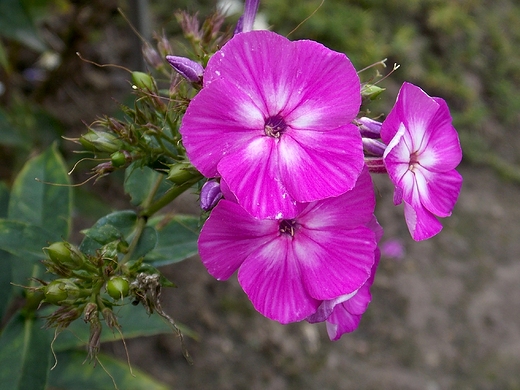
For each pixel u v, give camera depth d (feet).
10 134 0.56
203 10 0.89
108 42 0.81
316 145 0.26
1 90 0.67
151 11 0.87
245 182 0.25
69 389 0.46
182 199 0.69
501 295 0.83
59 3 0.64
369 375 0.71
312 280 0.27
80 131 0.72
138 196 0.36
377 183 0.87
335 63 0.25
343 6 1.05
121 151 0.32
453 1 1.20
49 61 0.75
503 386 0.73
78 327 0.44
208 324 0.69
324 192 0.25
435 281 0.82
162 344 0.66
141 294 0.30
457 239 0.88
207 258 0.26
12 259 0.42
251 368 0.68
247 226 0.26
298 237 0.27
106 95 0.77
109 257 0.32
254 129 0.25
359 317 0.31
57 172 0.44
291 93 0.25
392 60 1.05
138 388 0.45
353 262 0.27
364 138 0.28
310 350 0.71
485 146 1.04
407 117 0.27
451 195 0.31
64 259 0.31
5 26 0.54
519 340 0.78
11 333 0.39
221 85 0.24
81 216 0.67
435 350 0.75
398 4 1.12
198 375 0.65
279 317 0.27
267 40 0.25
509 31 1.24
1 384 0.37
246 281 0.27
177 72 0.29
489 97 1.12
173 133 0.32
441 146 0.30
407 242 0.85
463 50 1.14
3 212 0.50
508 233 0.91
